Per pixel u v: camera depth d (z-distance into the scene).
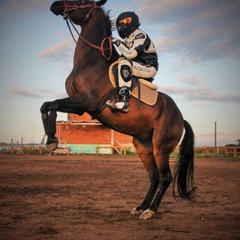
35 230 6.26
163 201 9.56
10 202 8.95
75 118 40.94
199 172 17.80
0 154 38.19
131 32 7.79
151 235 6.03
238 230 6.45
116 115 7.39
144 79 7.77
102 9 7.97
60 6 7.96
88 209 8.17
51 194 10.29
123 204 8.86
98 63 7.55
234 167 21.02
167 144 7.78
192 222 7.05
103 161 25.89
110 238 5.82
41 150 39.28
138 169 18.95
